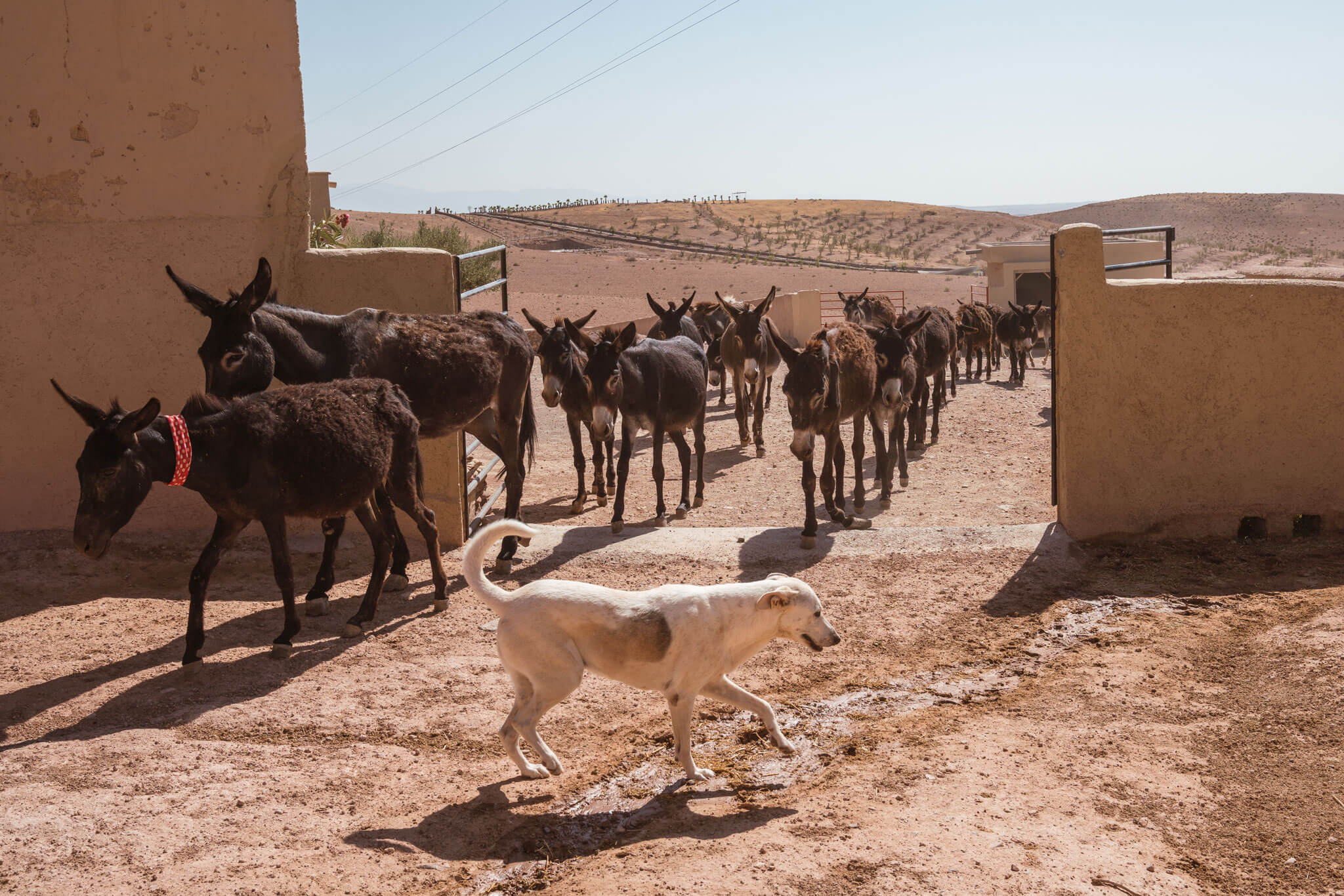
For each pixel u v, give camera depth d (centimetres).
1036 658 687
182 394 978
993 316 2519
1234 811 466
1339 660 610
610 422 972
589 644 498
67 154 936
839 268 8456
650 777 534
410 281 986
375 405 743
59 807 486
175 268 966
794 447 910
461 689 648
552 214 17062
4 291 934
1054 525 949
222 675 667
